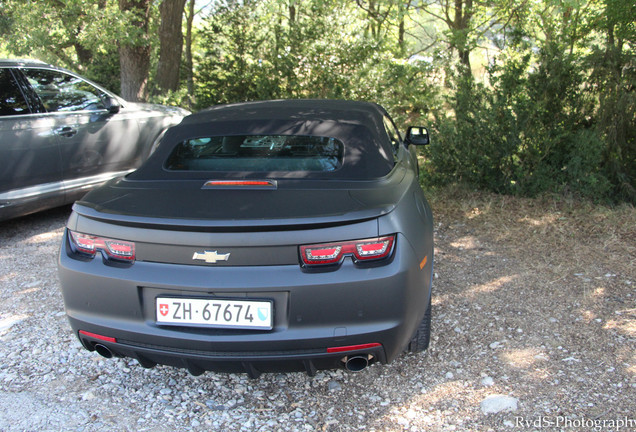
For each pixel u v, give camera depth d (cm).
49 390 273
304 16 908
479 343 305
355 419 246
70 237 254
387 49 944
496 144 577
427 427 238
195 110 883
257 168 282
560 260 415
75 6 887
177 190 264
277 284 221
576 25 655
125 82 952
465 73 632
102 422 248
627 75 556
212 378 282
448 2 1128
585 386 260
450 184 612
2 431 241
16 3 1127
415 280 238
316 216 225
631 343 296
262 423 246
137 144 612
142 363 249
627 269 391
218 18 849
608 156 564
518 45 608
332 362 234
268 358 227
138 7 895
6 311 364
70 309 251
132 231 235
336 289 222
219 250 224
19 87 505
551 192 568
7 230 545
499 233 480
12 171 491
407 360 292
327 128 309
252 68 838
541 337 308
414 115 979
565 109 592
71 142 538
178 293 230
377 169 281
